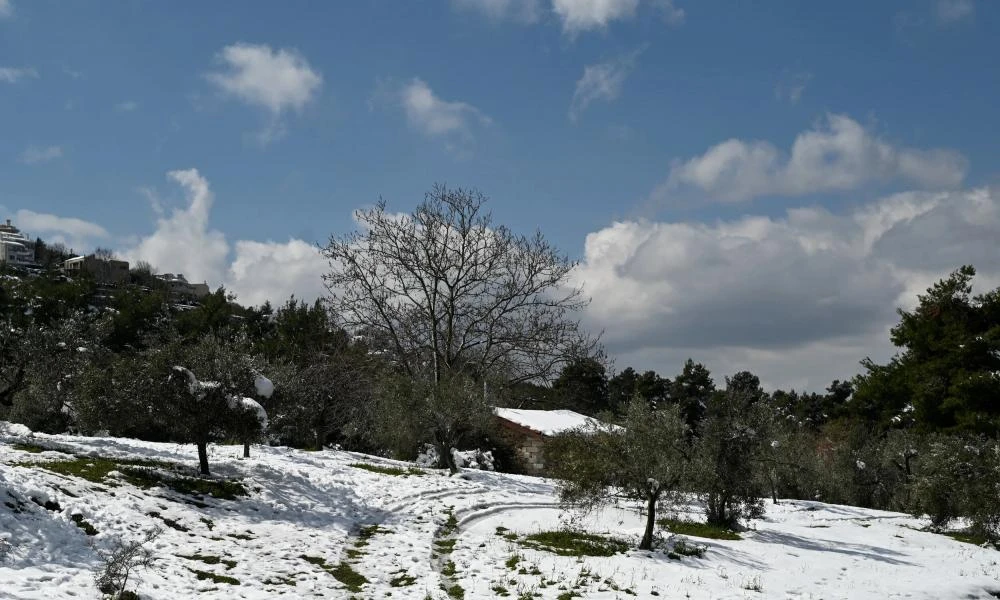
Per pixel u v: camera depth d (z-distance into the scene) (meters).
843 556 22.33
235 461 25.42
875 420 59.84
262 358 23.61
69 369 26.94
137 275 132.75
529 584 15.75
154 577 13.25
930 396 47.31
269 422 26.58
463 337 43.62
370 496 24.09
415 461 39.59
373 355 44.31
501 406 37.53
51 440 24.25
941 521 30.95
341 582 15.07
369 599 14.05
